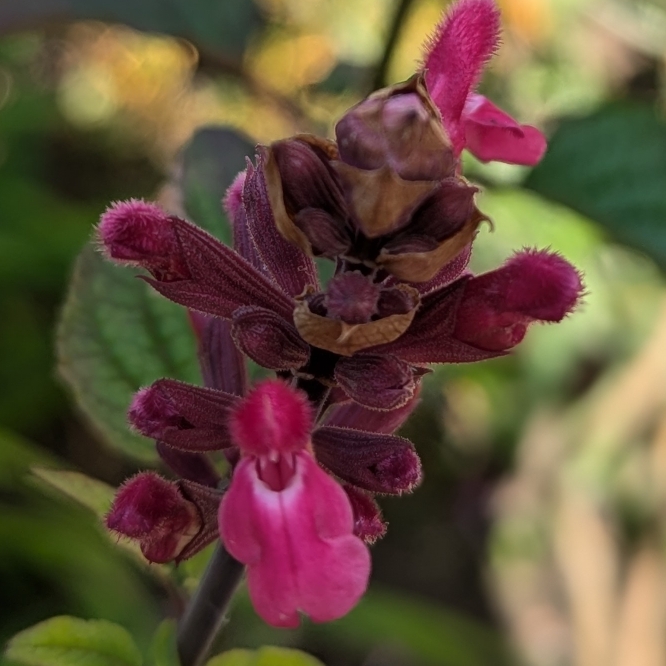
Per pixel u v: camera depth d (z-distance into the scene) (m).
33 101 0.58
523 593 0.52
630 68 0.51
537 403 0.52
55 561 0.38
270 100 0.36
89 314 0.28
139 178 0.64
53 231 0.47
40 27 0.31
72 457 0.50
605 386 0.52
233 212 0.25
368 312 0.21
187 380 0.28
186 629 0.24
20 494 0.42
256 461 0.22
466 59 0.24
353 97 0.35
